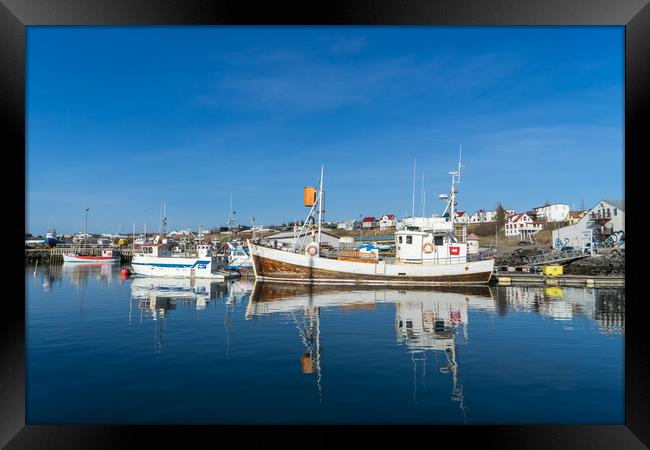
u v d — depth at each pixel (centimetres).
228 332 1371
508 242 6688
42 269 5188
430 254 3133
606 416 694
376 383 845
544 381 874
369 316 1717
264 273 3212
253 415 682
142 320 1616
